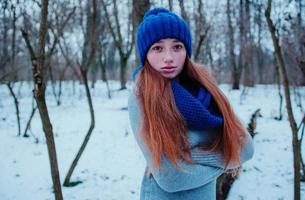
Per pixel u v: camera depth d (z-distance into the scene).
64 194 4.38
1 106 12.18
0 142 6.87
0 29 10.30
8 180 4.86
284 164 5.29
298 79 8.22
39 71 2.35
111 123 8.52
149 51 1.09
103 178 4.91
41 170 5.27
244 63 19.89
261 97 14.19
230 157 1.07
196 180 1.02
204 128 1.05
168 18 1.07
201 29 6.52
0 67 8.82
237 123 1.12
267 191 4.34
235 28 18.52
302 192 4.29
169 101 1.04
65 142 6.81
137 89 1.12
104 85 22.48
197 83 1.17
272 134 7.14
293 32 4.26
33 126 8.55
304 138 6.33
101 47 21.91
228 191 4.18
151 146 1.01
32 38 8.97
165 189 1.03
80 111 10.89
